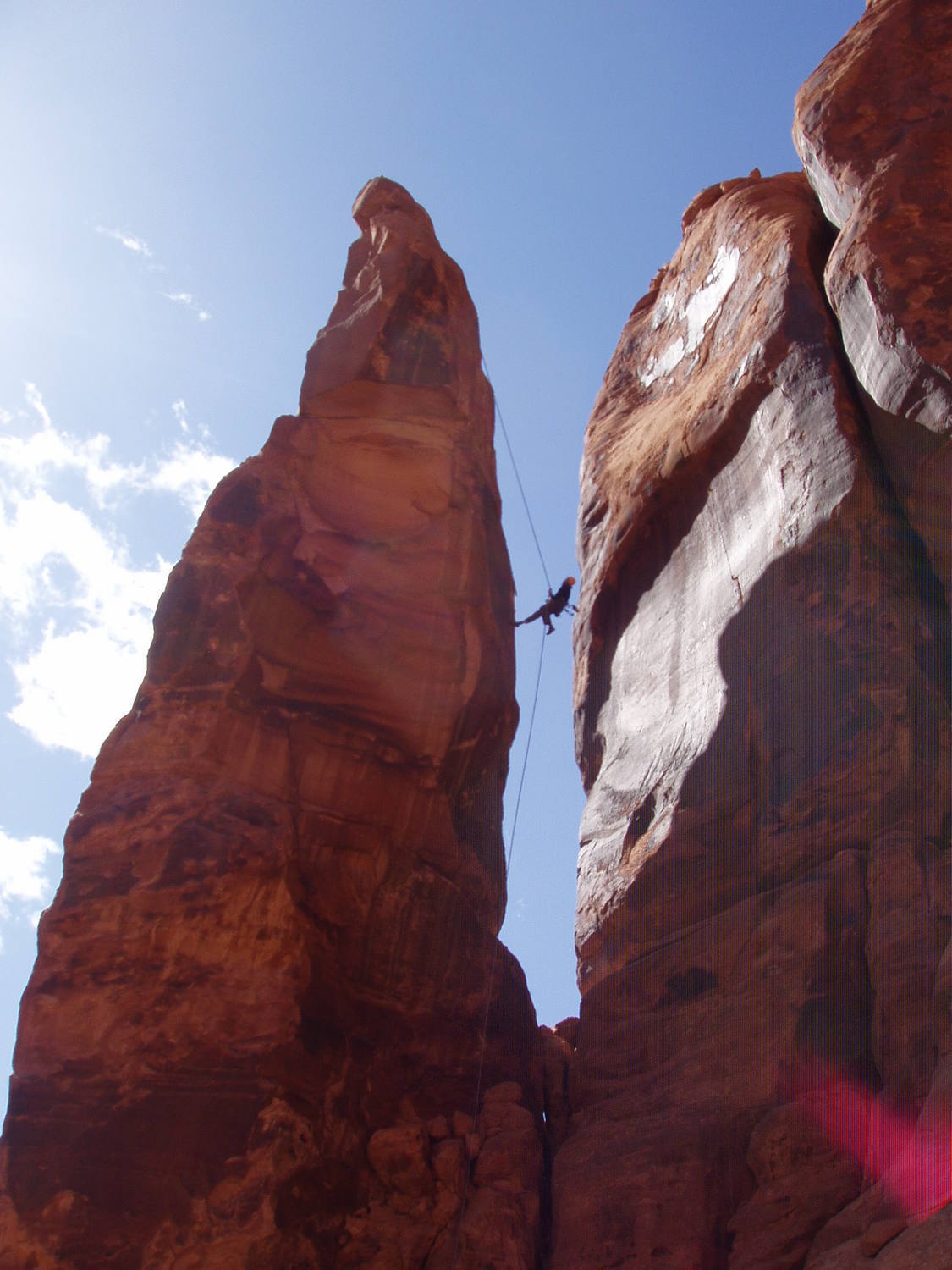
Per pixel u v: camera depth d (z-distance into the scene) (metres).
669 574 24.00
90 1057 16.83
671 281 29.84
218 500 22.06
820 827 18.45
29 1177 16.06
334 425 24.08
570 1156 18.14
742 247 25.86
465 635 22.44
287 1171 16.50
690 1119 17.23
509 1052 20.47
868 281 20.20
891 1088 15.82
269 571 21.42
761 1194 15.81
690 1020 18.52
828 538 20.12
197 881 17.84
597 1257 16.75
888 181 21.06
